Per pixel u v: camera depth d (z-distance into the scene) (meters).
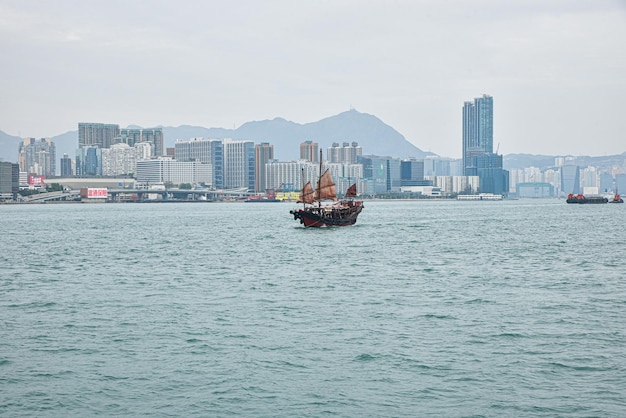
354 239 178.12
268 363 55.31
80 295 87.19
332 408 46.41
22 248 158.88
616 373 52.16
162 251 148.25
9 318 72.50
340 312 74.19
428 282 96.19
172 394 49.00
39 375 52.94
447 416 44.97
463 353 57.53
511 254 134.88
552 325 67.12
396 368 53.84
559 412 45.31
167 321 70.25
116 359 56.78
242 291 89.19
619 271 107.50
